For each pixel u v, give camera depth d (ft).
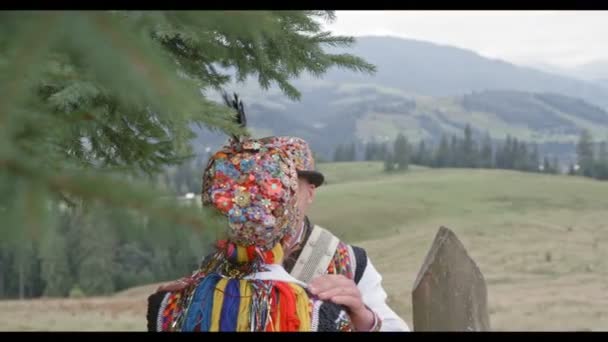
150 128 5.56
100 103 5.11
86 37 1.72
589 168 361.51
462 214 201.16
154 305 5.84
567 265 119.55
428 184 268.21
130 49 1.80
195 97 1.99
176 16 2.08
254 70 6.18
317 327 5.37
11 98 1.70
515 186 254.68
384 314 6.32
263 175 5.53
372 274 6.47
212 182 5.55
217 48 5.55
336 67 6.65
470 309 7.10
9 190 1.76
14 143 1.77
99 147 5.65
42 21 1.69
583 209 208.95
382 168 360.48
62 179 1.84
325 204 227.81
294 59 6.22
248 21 2.09
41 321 63.46
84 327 63.10
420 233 169.27
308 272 6.16
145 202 1.92
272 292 5.43
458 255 7.12
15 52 1.69
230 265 5.64
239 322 5.35
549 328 65.41
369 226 197.36
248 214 5.39
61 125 2.91
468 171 319.88
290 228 5.78
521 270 116.88
